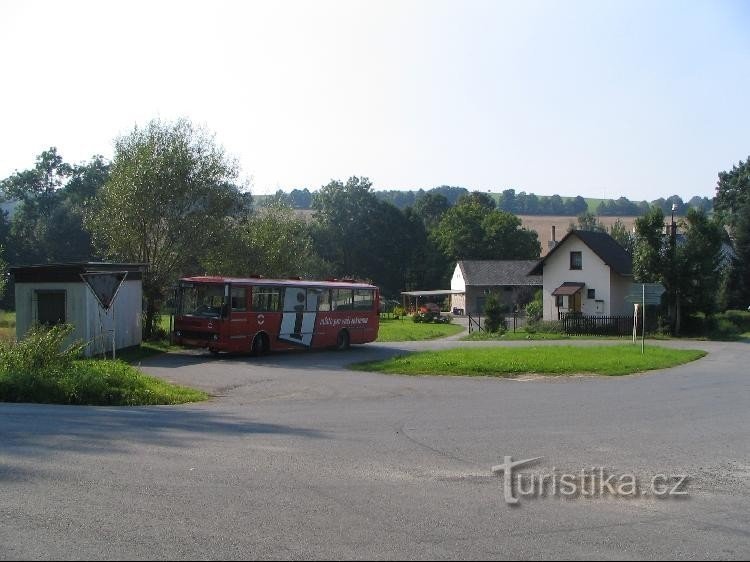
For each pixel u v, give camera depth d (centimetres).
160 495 736
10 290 6078
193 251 3362
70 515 668
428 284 9675
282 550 584
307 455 947
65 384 1494
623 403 1537
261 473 838
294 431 1141
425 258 9875
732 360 2789
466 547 599
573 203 17962
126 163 3275
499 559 572
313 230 9806
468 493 769
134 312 2897
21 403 1438
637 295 2981
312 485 787
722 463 942
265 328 2778
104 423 1176
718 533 650
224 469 854
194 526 640
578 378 2069
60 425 1142
